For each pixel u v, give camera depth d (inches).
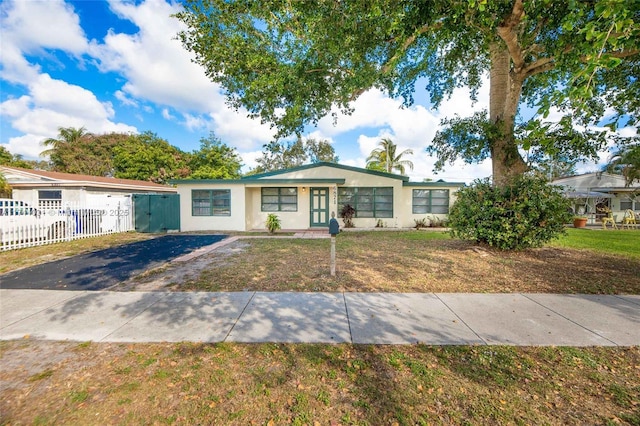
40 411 86.0
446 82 460.4
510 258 282.8
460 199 330.3
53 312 160.6
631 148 283.9
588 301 173.6
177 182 562.9
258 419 82.8
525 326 140.9
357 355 115.6
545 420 81.7
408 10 229.1
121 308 165.8
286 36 301.1
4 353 118.5
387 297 181.3
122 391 94.8
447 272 237.5
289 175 617.0
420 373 103.6
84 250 348.8
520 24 271.6
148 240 436.1
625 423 80.6
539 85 382.6
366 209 621.3
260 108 351.9
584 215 820.6
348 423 81.1
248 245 381.1
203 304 170.9
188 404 88.9
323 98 331.0
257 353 117.3
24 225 370.9
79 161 1190.3
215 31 306.8
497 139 342.3
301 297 181.5
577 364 108.9
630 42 125.7
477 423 80.8
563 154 319.3
